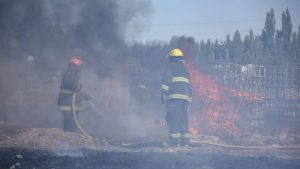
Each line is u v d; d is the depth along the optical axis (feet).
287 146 47.03
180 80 46.70
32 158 34.47
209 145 47.73
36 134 46.75
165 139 51.06
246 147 46.21
